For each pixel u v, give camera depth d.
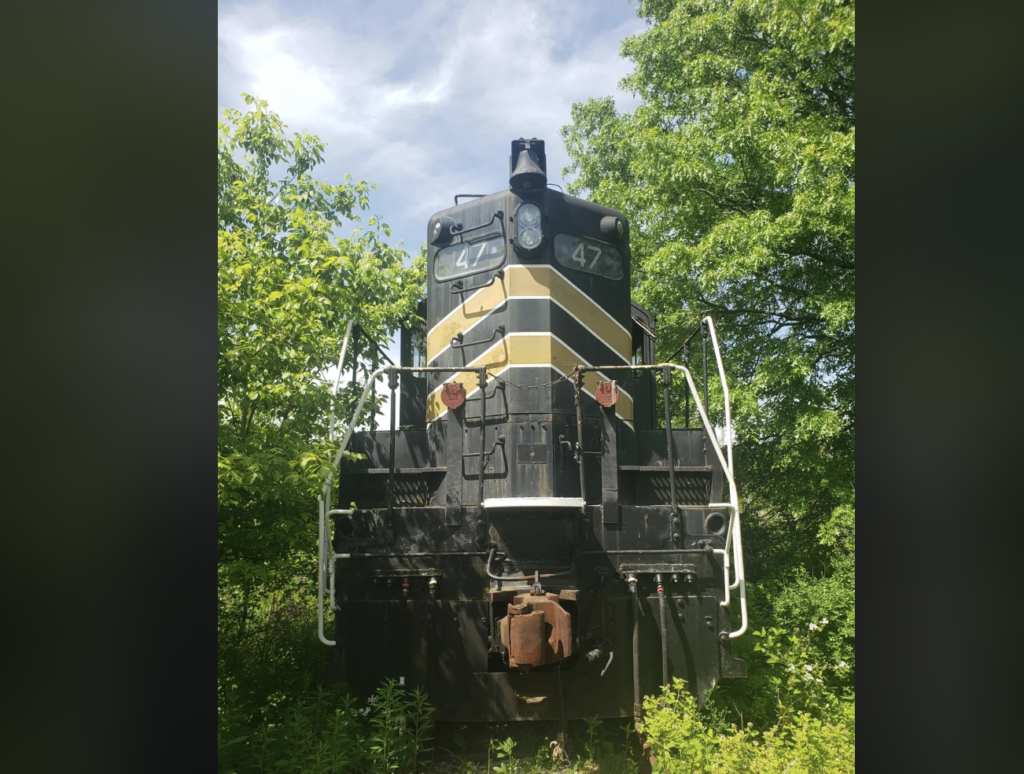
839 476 11.87
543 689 5.51
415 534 5.76
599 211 7.20
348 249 9.51
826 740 5.01
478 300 6.82
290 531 6.99
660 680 5.67
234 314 6.62
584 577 5.74
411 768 5.23
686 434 6.89
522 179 6.55
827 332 12.30
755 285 12.77
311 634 8.48
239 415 6.99
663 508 5.98
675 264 12.38
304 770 4.80
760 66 13.55
